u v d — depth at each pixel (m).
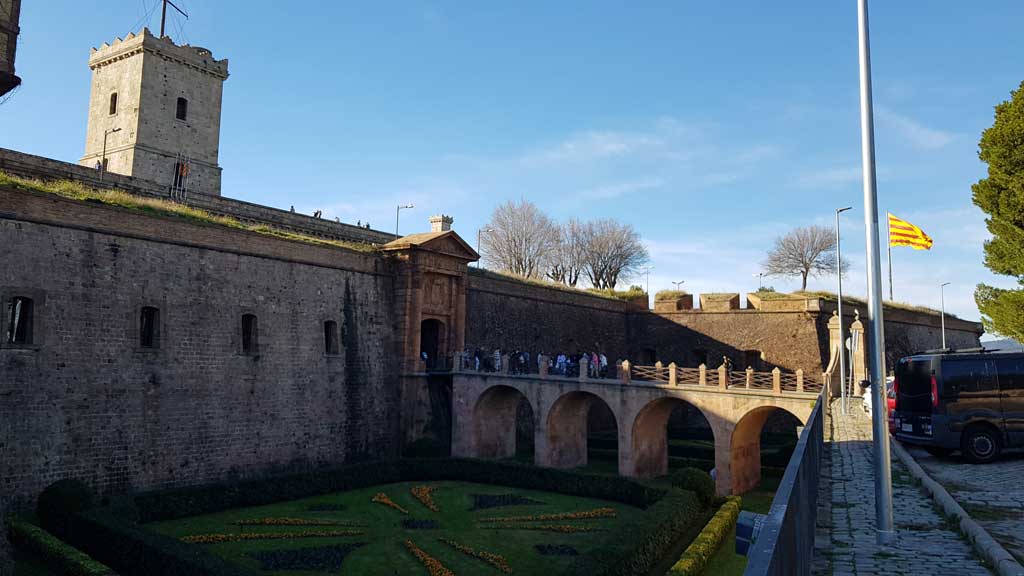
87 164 60.31
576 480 39.03
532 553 27.44
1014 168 28.30
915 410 20.97
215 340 38.25
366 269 48.78
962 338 82.44
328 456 43.97
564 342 64.75
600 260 98.25
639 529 26.70
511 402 53.38
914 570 10.05
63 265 32.28
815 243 105.06
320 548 27.80
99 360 33.09
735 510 32.81
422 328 54.53
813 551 11.19
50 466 30.75
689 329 69.19
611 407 45.22
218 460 37.56
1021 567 9.13
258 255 41.16
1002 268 30.02
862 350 50.12
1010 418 19.52
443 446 49.78
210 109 62.69
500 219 98.50
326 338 45.38
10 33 24.72
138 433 34.16
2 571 26.61
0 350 29.69
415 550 27.52
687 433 62.91
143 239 35.56
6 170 38.31
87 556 24.53
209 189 62.03
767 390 40.06
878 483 11.91
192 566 22.58
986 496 15.05
